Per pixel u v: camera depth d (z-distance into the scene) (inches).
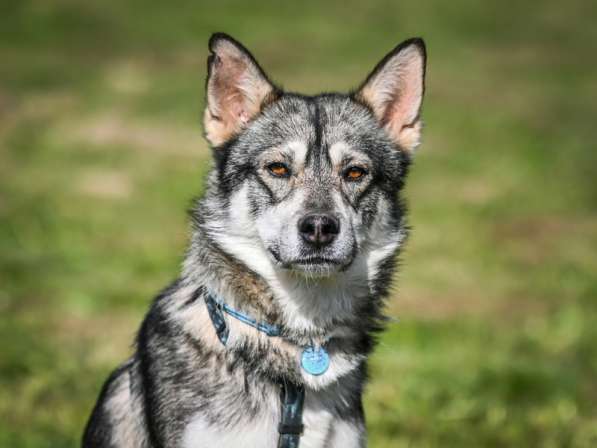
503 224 597.9
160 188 651.5
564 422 319.9
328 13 1357.0
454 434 307.4
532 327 418.0
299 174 221.8
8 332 378.3
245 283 214.2
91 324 404.8
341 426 213.9
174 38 1199.6
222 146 229.9
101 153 743.7
